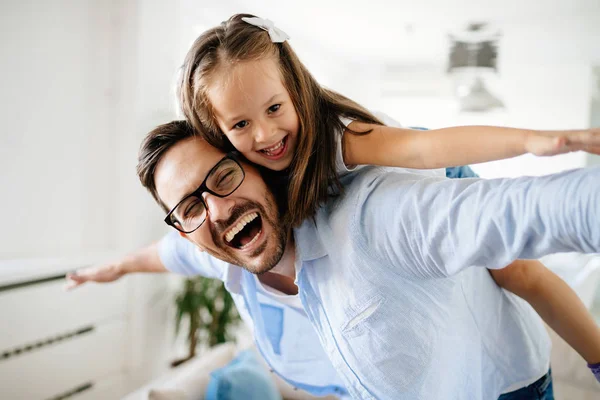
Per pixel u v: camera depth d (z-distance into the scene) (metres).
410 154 0.74
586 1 3.30
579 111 3.91
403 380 0.76
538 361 1.00
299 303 0.99
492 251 0.57
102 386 2.15
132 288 2.31
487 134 0.65
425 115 4.70
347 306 0.77
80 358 2.03
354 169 0.85
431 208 0.63
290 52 0.85
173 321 2.67
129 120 2.34
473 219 0.57
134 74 2.32
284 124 0.81
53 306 1.89
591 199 0.46
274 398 1.67
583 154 3.64
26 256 2.02
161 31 2.49
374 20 3.58
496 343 0.92
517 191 0.54
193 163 0.86
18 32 1.96
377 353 0.76
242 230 0.97
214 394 1.58
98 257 2.14
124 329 2.28
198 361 1.81
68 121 2.18
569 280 2.13
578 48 3.82
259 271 0.88
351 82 4.96
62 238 2.18
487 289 0.93
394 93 4.80
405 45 4.21
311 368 1.13
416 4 3.28
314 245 0.83
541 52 3.96
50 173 2.11
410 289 0.74
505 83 4.16
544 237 0.51
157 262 1.34
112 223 2.40
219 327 2.57
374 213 0.73
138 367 2.34
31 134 2.03
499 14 3.52
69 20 2.16
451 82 4.54
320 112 0.85
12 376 1.72
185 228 0.91
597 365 0.98
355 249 0.74
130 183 2.37
